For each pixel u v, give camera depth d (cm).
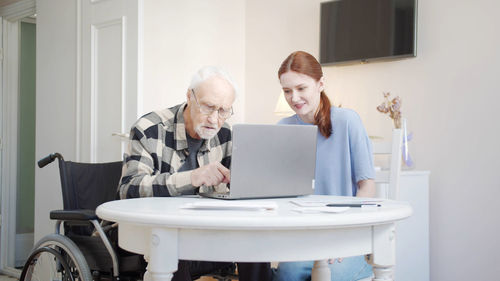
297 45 402
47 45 407
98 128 364
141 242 129
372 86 358
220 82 183
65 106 388
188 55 391
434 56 327
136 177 176
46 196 395
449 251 318
